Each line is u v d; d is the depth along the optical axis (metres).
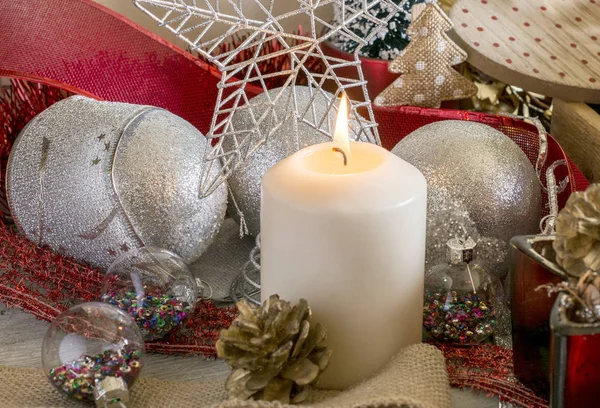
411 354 0.56
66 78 0.72
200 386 0.58
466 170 0.63
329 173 0.57
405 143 0.66
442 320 0.60
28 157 0.65
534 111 0.78
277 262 0.56
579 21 0.76
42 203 0.65
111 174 0.63
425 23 0.69
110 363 0.56
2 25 0.71
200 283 0.66
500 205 0.63
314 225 0.54
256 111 0.67
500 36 0.74
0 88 0.78
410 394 0.53
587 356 0.51
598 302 0.51
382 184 0.55
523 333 0.56
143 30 0.72
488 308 0.60
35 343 0.62
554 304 0.52
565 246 0.53
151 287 0.61
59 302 0.65
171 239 0.64
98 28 0.72
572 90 0.69
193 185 0.64
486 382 0.58
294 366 0.53
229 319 0.63
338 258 0.54
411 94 0.71
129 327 0.58
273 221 0.55
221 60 0.74
